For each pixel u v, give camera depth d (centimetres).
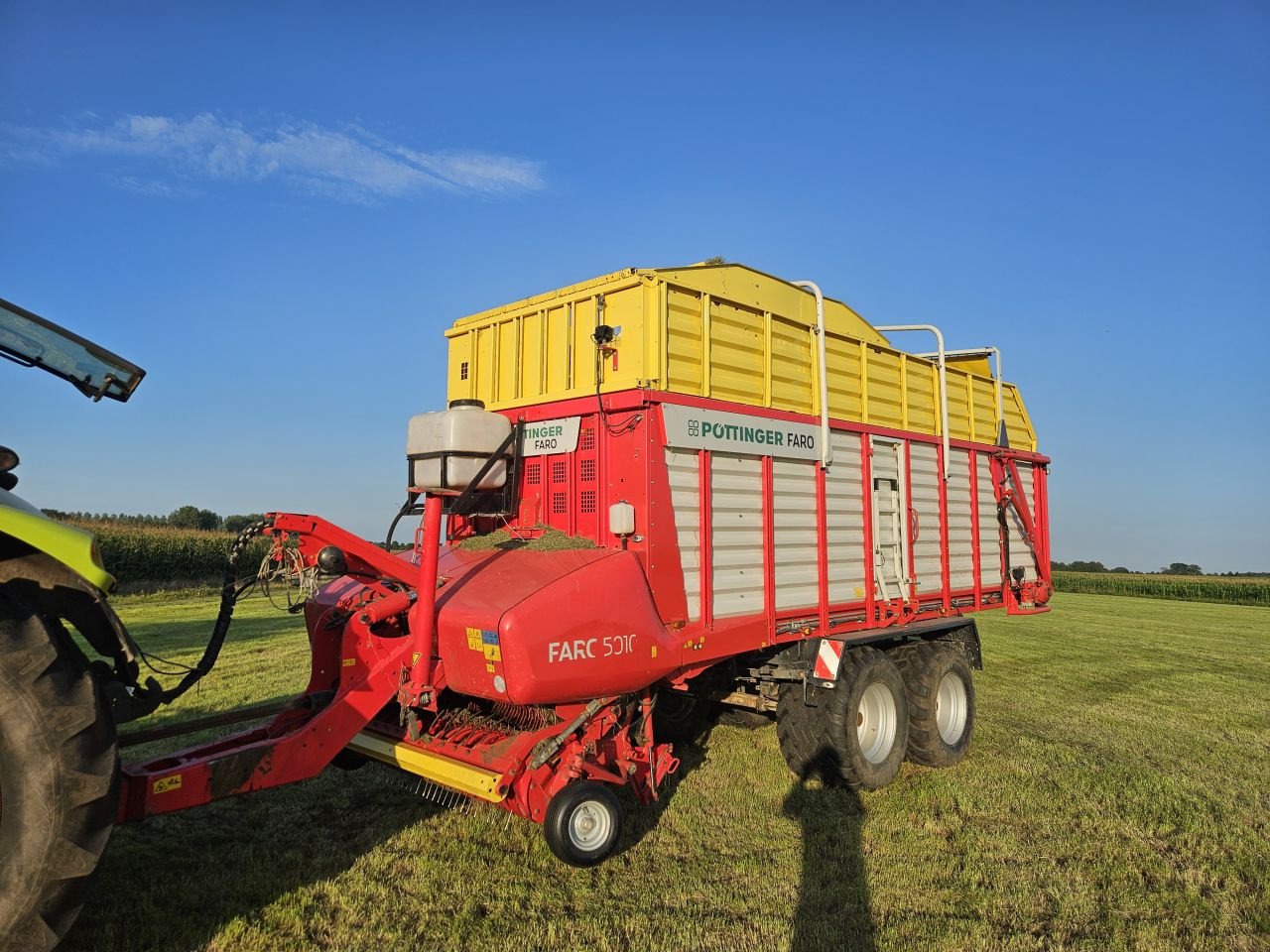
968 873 428
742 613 508
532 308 530
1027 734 756
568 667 395
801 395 573
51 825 254
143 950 322
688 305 486
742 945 347
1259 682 1110
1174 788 579
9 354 350
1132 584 4475
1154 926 376
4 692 253
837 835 477
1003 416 850
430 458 445
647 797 471
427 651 409
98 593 288
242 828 457
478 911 369
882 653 601
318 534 408
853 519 615
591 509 480
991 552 798
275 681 888
